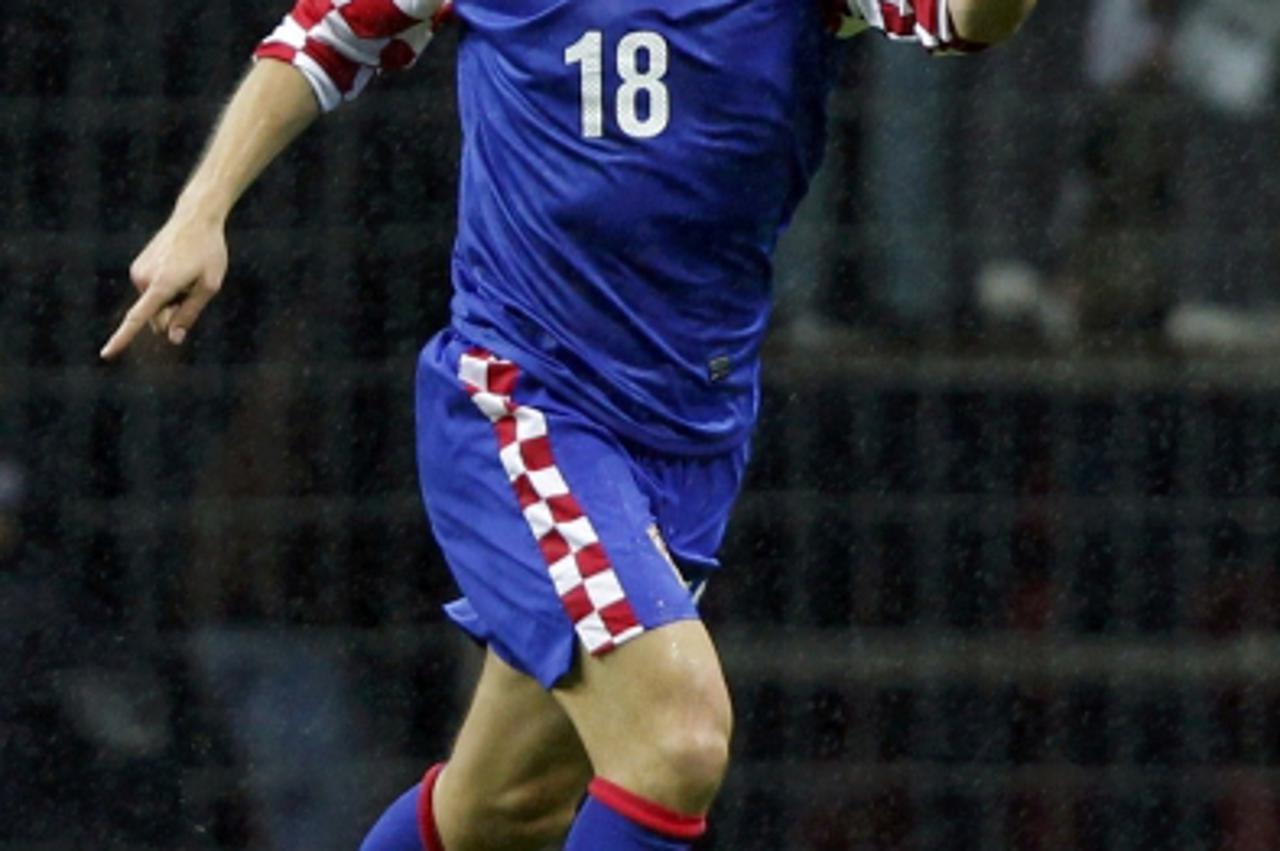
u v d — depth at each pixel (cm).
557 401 1322
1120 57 1945
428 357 1363
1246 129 1941
